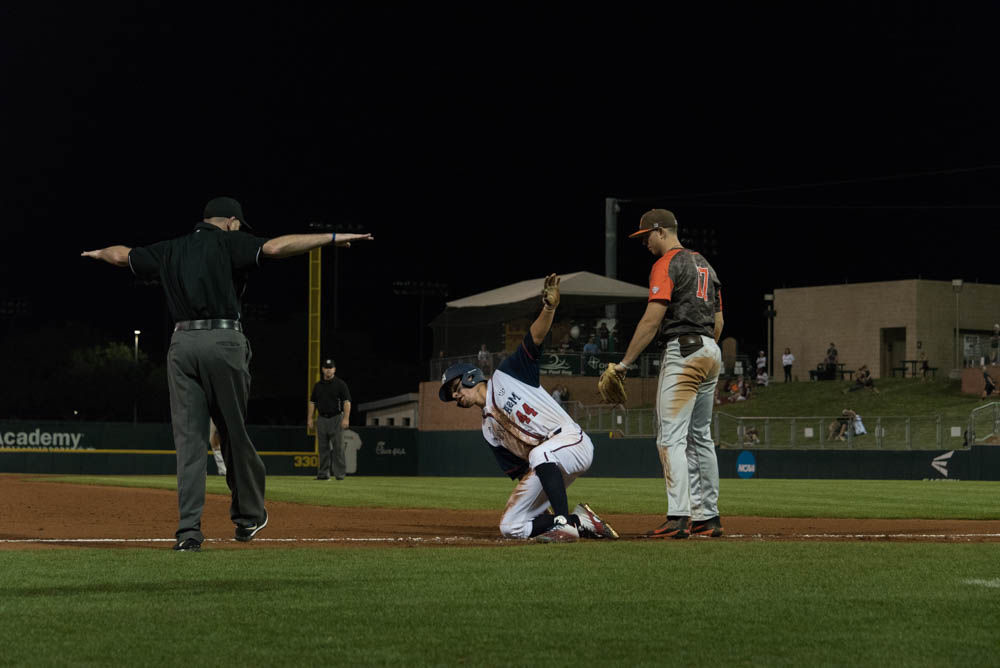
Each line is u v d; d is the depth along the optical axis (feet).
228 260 59.93
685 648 31.89
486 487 167.63
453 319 413.39
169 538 67.97
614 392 70.23
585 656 30.81
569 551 57.52
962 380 366.43
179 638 33.01
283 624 35.27
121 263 61.72
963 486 187.01
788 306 543.39
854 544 62.44
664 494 140.56
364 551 57.06
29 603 39.01
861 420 322.34
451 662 30.01
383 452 371.76
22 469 327.06
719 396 413.39
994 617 36.99
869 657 30.76
